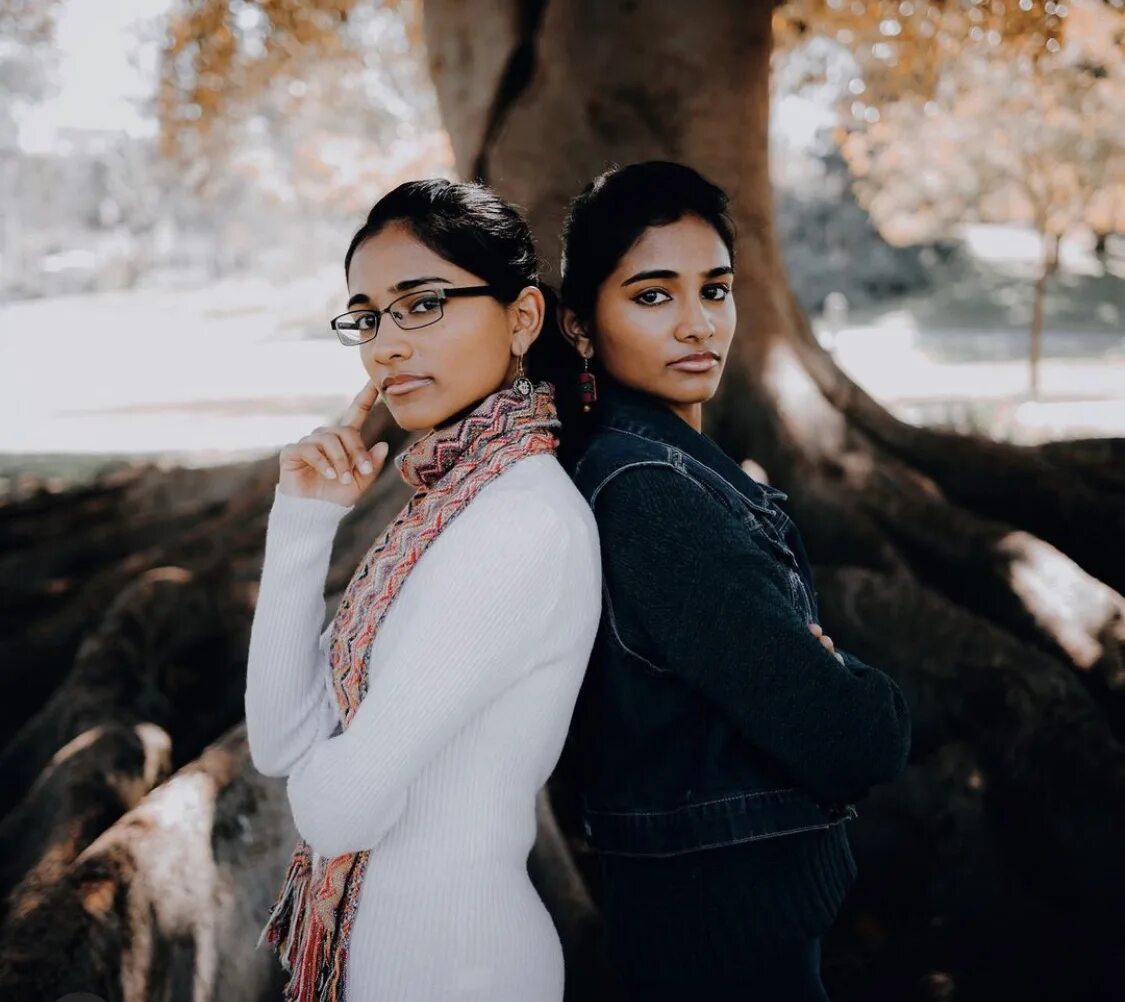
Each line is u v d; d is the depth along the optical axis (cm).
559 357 200
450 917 162
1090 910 338
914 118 1470
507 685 162
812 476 469
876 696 174
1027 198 1966
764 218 506
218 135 957
